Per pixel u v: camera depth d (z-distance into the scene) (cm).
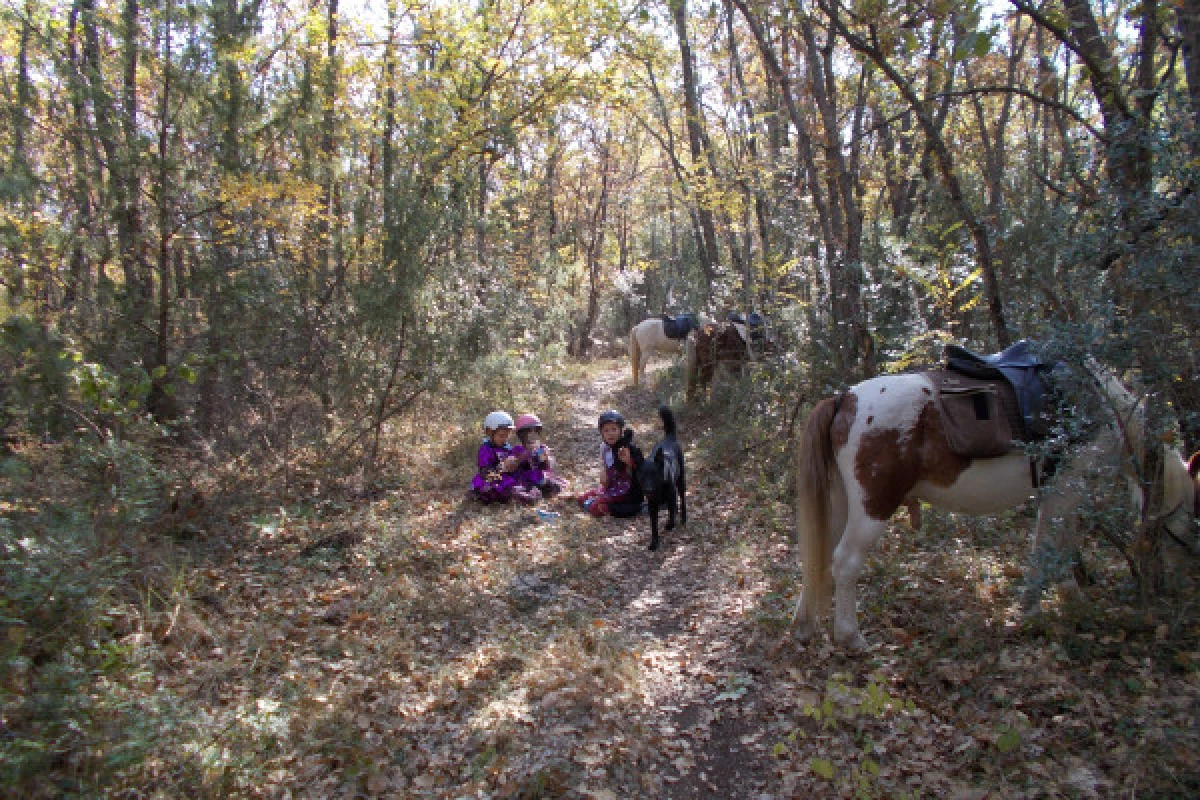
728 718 356
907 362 630
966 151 864
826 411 411
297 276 705
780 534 602
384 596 473
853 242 668
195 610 427
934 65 488
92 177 554
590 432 1071
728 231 1151
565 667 391
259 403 698
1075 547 384
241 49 620
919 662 374
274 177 626
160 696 317
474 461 812
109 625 377
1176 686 319
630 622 474
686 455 905
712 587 515
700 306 1359
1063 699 324
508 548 589
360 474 721
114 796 268
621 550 611
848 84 836
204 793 279
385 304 711
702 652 424
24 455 487
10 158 532
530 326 1144
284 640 414
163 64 569
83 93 537
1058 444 350
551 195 2003
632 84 1094
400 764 318
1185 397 374
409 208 735
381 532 584
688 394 1152
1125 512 373
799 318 833
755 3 625
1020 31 911
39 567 344
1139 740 289
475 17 952
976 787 281
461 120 934
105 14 558
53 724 277
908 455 384
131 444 472
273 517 555
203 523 557
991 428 371
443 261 798
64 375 453
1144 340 339
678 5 1103
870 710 308
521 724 344
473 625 454
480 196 1017
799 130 684
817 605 409
